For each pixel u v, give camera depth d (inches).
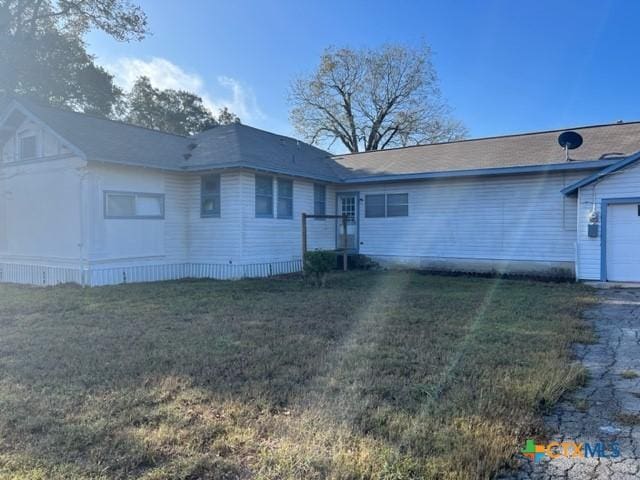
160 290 395.9
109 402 141.1
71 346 209.0
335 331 235.8
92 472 101.0
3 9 821.9
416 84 1216.8
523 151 528.7
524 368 170.2
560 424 125.3
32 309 309.7
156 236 483.5
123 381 159.6
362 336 224.2
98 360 186.1
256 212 500.1
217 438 117.8
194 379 161.6
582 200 427.2
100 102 1138.7
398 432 119.1
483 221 521.0
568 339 214.5
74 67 1027.3
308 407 137.4
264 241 510.3
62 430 121.0
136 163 444.8
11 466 103.3
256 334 229.8
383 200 590.2
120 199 450.0
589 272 426.0
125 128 539.2
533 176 489.7
